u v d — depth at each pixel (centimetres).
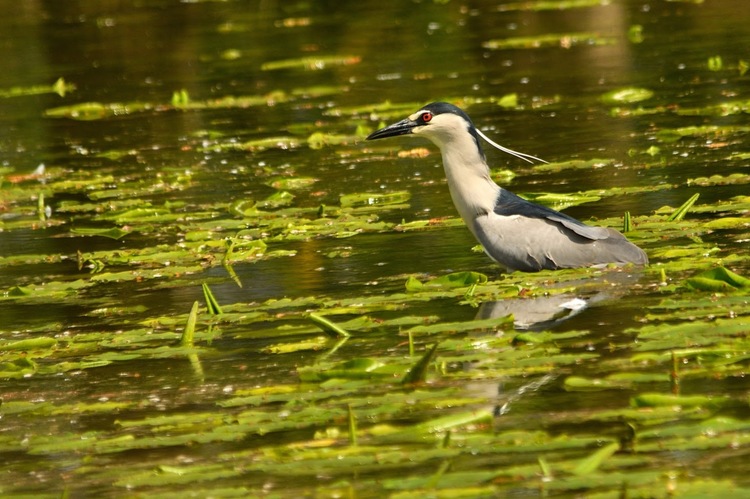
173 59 3500
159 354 1227
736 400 992
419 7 4116
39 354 1264
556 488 852
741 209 1568
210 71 3284
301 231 1689
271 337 1266
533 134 2252
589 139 2162
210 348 1248
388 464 921
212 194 1995
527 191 1819
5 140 2633
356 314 1329
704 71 2697
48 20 4303
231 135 2491
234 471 923
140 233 1780
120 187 2086
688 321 1198
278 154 2289
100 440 1009
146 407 1095
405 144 2294
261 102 2816
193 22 4078
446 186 1916
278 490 891
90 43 3825
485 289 1335
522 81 2802
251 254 1584
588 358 1117
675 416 974
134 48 3709
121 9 4428
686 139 2083
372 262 1519
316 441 977
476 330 1231
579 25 3538
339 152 2264
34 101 3075
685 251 1416
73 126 2734
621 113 2352
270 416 1026
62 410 1098
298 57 3359
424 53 3316
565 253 1412
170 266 1566
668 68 2777
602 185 1808
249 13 4219
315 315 1251
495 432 965
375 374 1119
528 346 1160
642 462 891
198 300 1417
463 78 2903
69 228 1836
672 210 1611
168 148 2419
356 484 887
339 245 1612
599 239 1410
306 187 1998
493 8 4003
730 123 2169
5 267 1644
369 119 2520
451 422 976
